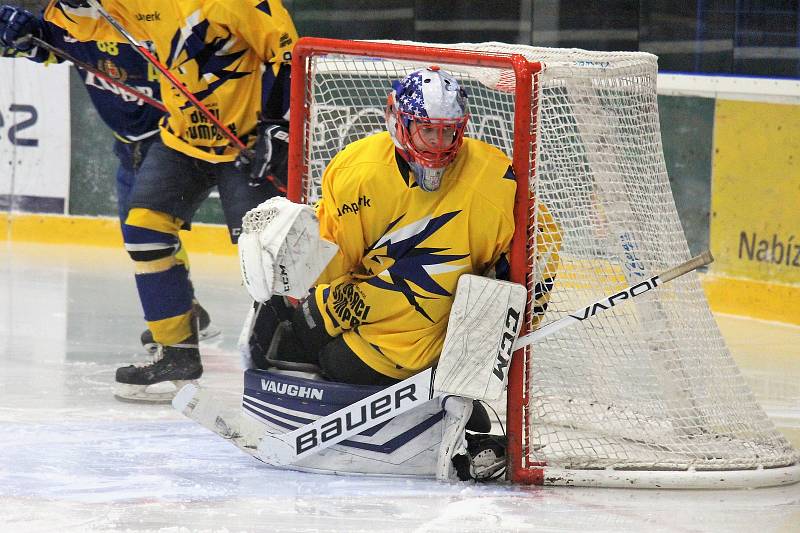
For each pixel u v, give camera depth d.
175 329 16.77
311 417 13.12
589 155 14.09
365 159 12.52
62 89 29.39
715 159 24.91
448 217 12.45
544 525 11.41
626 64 13.82
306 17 29.73
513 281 12.62
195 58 16.12
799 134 23.52
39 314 22.41
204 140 16.42
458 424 12.71
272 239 12.15
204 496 12.21
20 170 29.86
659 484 12.73
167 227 16.55
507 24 28.28
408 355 12.88
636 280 13.91
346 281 13.23
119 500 12.06
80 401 16.77
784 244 23.81
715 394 13.81
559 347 13.87
